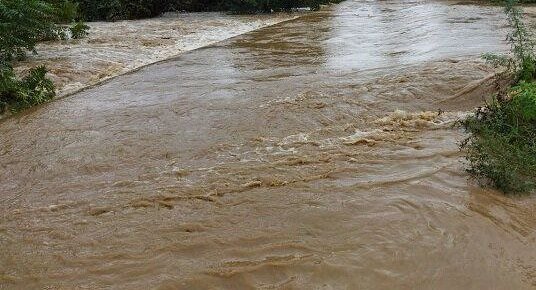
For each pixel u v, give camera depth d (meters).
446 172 5.55
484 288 3.89
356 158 6.12
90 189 5.76
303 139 6.85
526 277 3.99
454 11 19.28
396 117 7.48
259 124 7.45
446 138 6.56
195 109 8.37
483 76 8.75
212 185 5.62
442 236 4.41
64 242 4.67
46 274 4.22
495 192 5.12
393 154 6.16
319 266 4.09
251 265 4.15
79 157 6.69
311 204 5.05
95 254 4.45
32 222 5.07
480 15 17.56
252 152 6.50
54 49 13.62
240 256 4.30
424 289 3.88
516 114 6.35
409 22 17.34
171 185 5.70
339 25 18.03
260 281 3.99
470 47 11.63
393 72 9.73
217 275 4.06
